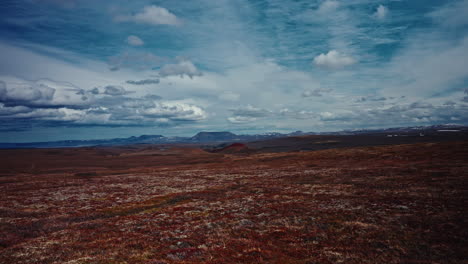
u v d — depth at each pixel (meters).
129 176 90.75
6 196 52.97
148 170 117.75
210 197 45.62
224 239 21.33
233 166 114.56
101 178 86.56
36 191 59.03
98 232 25.83
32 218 34.41
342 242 19.19
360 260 15.77
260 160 131.50
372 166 70.31
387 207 28.25
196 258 17.14
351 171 63.06
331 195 37.69
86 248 20.39
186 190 54.47
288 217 27.41
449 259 15.18
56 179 86.62
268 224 25.50
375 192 37.12
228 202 38.84
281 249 18.47
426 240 18.45
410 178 45.59
